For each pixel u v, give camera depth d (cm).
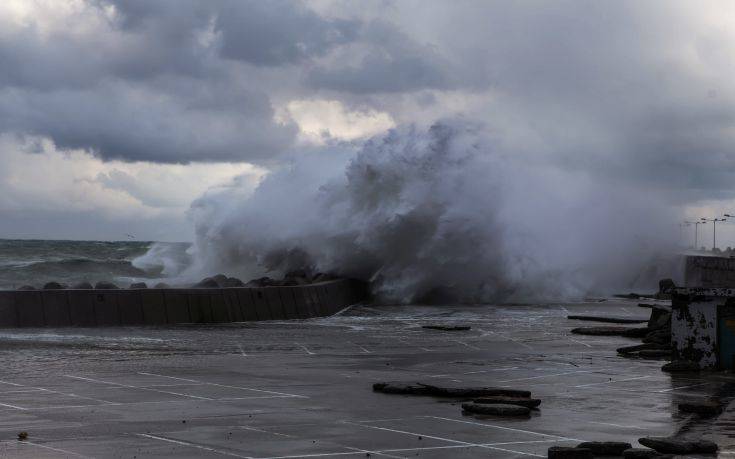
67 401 1599
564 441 1336
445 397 1714
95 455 1201
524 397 1692
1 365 2022
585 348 2628
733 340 2153
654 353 2414
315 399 1672
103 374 1928
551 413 1563
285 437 1338
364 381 1909
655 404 1670
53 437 1307
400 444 1304
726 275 2333
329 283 3934
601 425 1462
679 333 2202
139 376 1912
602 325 3419
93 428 1375
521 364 2241
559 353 2494
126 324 2967
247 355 2314
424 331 3072
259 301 3369
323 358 2292
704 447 1262
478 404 1579
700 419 1521
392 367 2147
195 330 2891
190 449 1250
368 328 3148
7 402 1578
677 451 1253
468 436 1363
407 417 1508
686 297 2200
